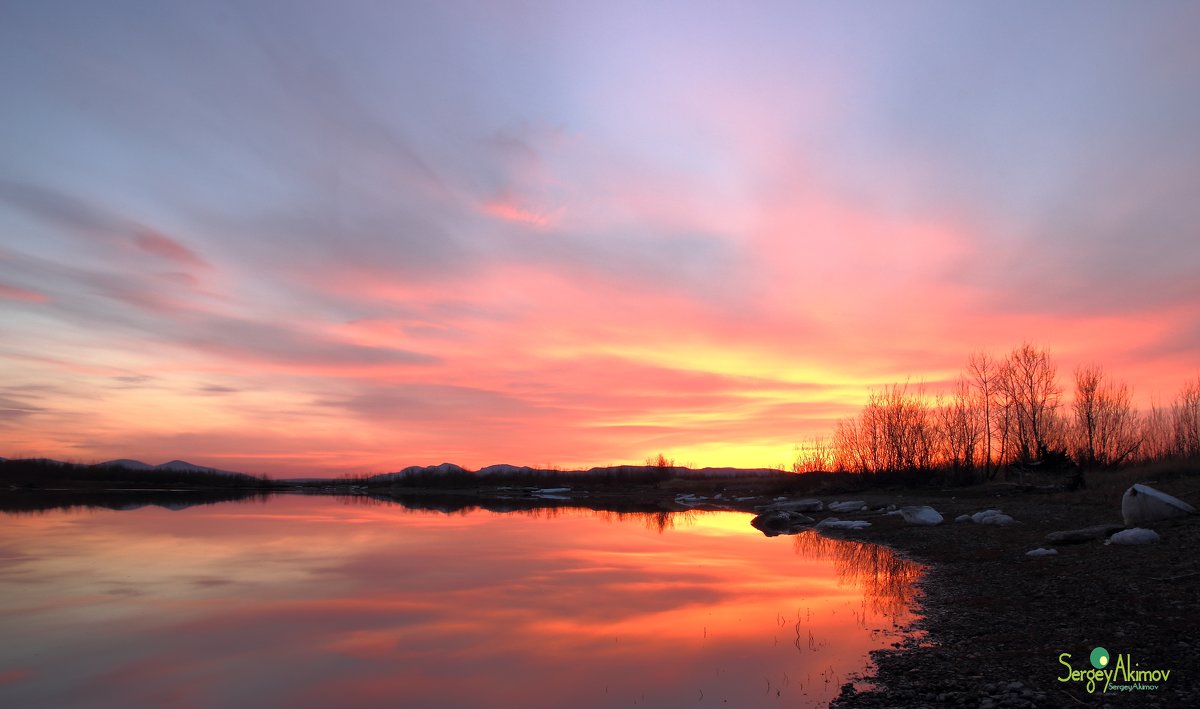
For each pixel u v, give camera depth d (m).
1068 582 15.34
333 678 11.38
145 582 20.20
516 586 19.47
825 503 49.06
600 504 66.56
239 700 10.45
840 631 13.50
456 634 14.08
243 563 24.09
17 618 15.71
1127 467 46.19
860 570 21.47
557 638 13.66
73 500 65.75
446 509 58.50
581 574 21.59
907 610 15.01
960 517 31.33
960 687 9.50
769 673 10.97
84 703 10.41
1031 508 31.22
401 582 20.19
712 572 21.80
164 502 64.56
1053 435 52.69
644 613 15.80
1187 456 41.56
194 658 12.56
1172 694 8.48
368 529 37.50
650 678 11.02
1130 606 12.70
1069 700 8.60
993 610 13.98
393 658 12.45
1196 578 13.86
